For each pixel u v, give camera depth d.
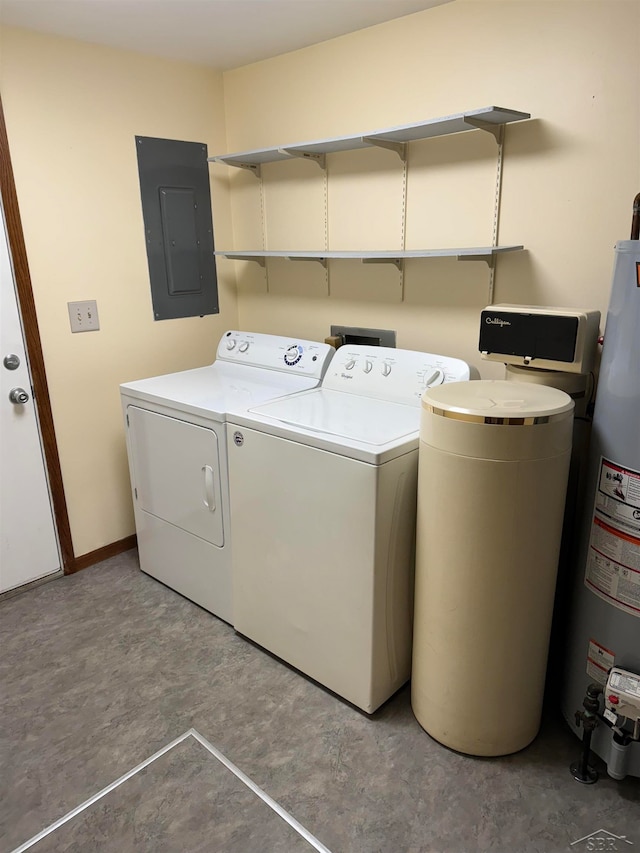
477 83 2.04
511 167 2.03
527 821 1.52
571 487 1.88
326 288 2.75
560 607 1.98
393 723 1.85
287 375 2.56
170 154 2.75
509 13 1.91
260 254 2.66
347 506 1.71
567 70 1.83
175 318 2.92
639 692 1.46
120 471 2.83
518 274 2.10
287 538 1.92
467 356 2.32
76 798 1.60
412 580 1.88
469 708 1.67
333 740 1.78
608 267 1.88
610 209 1.84
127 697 1.95
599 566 1.58
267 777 1.66
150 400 2.33
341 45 2.38
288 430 1.82
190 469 2.24
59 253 2.44
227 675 2.06
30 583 2.58
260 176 2.88
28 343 2.39
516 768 1.68
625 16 1.69
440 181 2.23
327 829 1.51
